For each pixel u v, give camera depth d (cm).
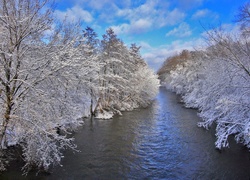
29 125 802
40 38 866
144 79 3381
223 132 1300
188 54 4809
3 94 824
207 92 1702
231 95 1292
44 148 861
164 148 1308
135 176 948
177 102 3647
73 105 1033
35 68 789
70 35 988
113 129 1758
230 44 1117
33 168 938
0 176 863
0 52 675
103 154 1193
